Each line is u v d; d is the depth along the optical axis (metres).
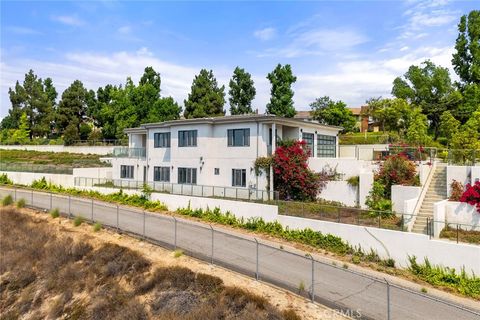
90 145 65.75
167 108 65.38
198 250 18.52
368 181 23.97
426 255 16.23
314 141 32.72
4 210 29.67
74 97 78.12
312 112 65.12
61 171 39.41
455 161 24.02
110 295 15.82
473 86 46.28
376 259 17.64
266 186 27.11
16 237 24.27
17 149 68.50
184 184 30.17
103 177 40.25
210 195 28.81
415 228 18.47
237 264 16.44
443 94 50.84
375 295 13.48
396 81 56.16
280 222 21.77
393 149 27.30
